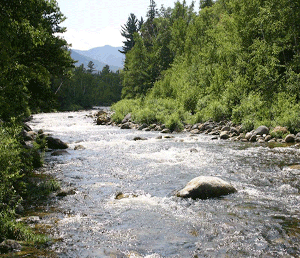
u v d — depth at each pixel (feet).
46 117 139.33
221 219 17.61
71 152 43.80
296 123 51.60
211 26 145.18
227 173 29.01
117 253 13.53
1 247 13.11
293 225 16.43
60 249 13.84
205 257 13.14
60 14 57.00
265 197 21.57
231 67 85.87
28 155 30.91
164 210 19.43
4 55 21.39
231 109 73.41
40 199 21.86
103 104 378.94
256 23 78.89
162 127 75.46
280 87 67.46
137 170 31.35
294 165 30.94
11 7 22.26
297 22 73.26
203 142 51.55
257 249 13.78
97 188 24.86
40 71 36.78
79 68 371.15
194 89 96.22
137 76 198.39
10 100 23.11
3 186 17.20
